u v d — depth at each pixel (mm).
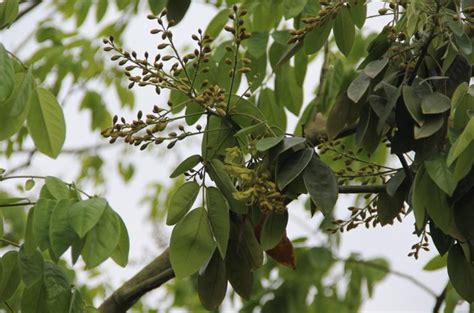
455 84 5195
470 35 5145
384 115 4723
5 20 6070
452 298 7312
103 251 5105
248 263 5105
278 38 6676
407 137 4695
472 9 4969
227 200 4859
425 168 4582
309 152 4715
